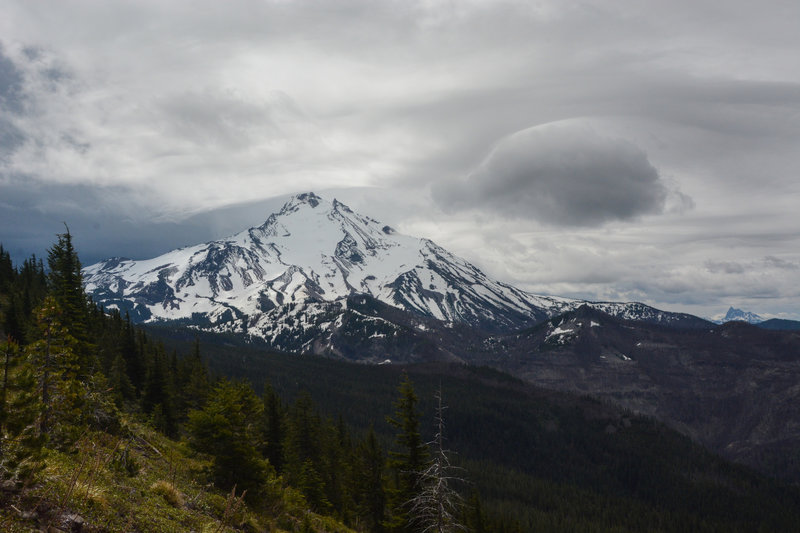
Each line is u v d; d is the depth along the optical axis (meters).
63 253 53.62
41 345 24.33
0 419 13.70
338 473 66.38
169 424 57.09
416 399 39.16
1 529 11.87
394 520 38.31
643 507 175.62
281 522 30.56
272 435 53.97
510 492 161.50
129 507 17.52
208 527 19.48
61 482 15.91
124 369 60.09
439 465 28.38
